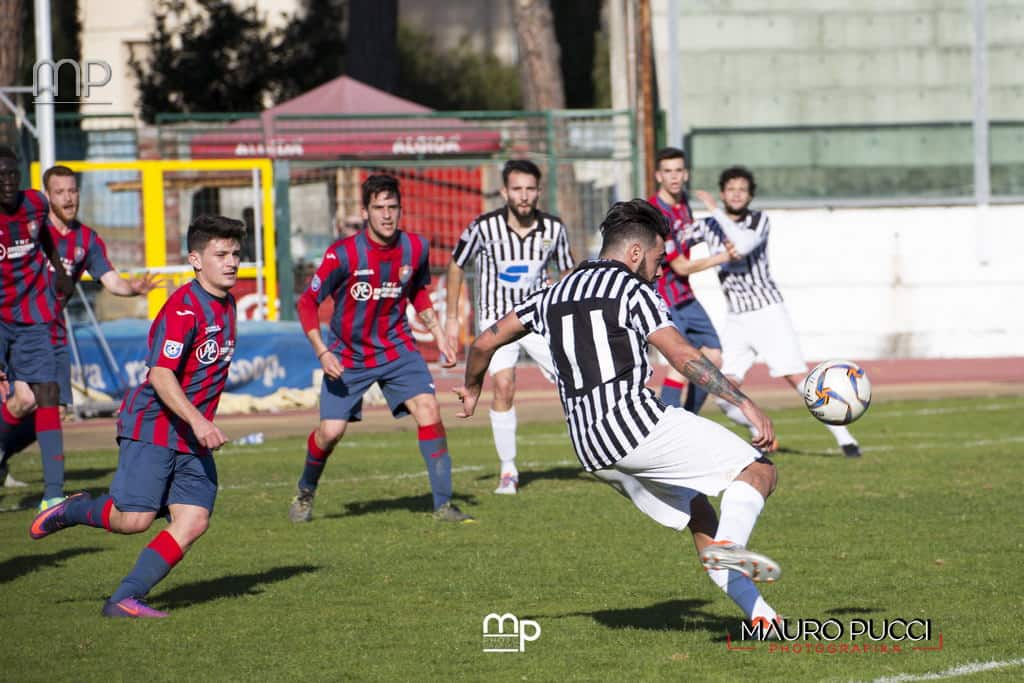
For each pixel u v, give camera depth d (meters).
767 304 23.75
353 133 43.41
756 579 10.55
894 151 47.75
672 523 11.58
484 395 37.34
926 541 16.14
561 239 20.38
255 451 25.98
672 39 46.81
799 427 28.91
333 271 17.47
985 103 47.62
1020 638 11.82
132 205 42.75
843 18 47.38
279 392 34.22
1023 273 47.88
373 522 18.09
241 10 62.56
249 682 10.80
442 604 13.44
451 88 72.19
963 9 47.69
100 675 11.02
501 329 12.05
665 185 22.53
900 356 47.50
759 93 47.28
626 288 11.23
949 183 47.78
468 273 43.75
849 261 47.47
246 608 13.33
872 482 20.81
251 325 34.53
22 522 18.55
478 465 23.86
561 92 52.62
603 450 11.23
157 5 59.38
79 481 22.28
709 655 11.44
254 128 43.38
